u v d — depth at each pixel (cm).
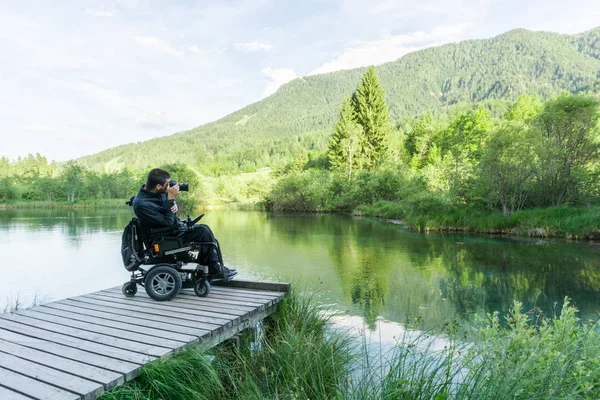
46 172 8194
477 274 883
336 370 325
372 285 791
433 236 1562
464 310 623
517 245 1299
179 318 373
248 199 4794
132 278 461
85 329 346
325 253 1180
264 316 427
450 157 2259
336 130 4934
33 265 1034
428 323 555
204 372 301
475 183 1767
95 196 5188
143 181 5091
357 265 995
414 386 243
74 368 266
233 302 425
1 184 5144
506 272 904
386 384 253
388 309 629
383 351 423
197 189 4078
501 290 748
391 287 775
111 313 392
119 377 253
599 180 1609
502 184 1680
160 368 273
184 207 4044
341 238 1527
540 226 1505
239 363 342
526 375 246
